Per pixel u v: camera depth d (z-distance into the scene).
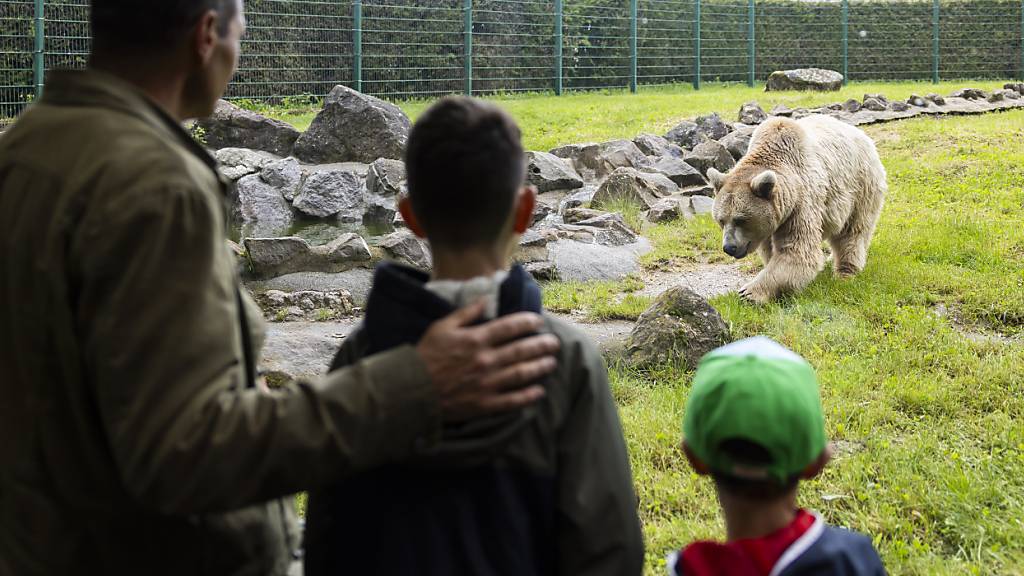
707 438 2.18
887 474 5.12
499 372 1.81
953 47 31.67
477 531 1.90
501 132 1.99
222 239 1.90
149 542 1.93
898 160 14.95
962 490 4.91
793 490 2.24
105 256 1.72
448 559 1.88
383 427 1.75
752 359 2.18
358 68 22.95
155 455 1.67
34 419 1.84
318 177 12.52
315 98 23.11
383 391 1.75
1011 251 9.81
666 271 10.06
